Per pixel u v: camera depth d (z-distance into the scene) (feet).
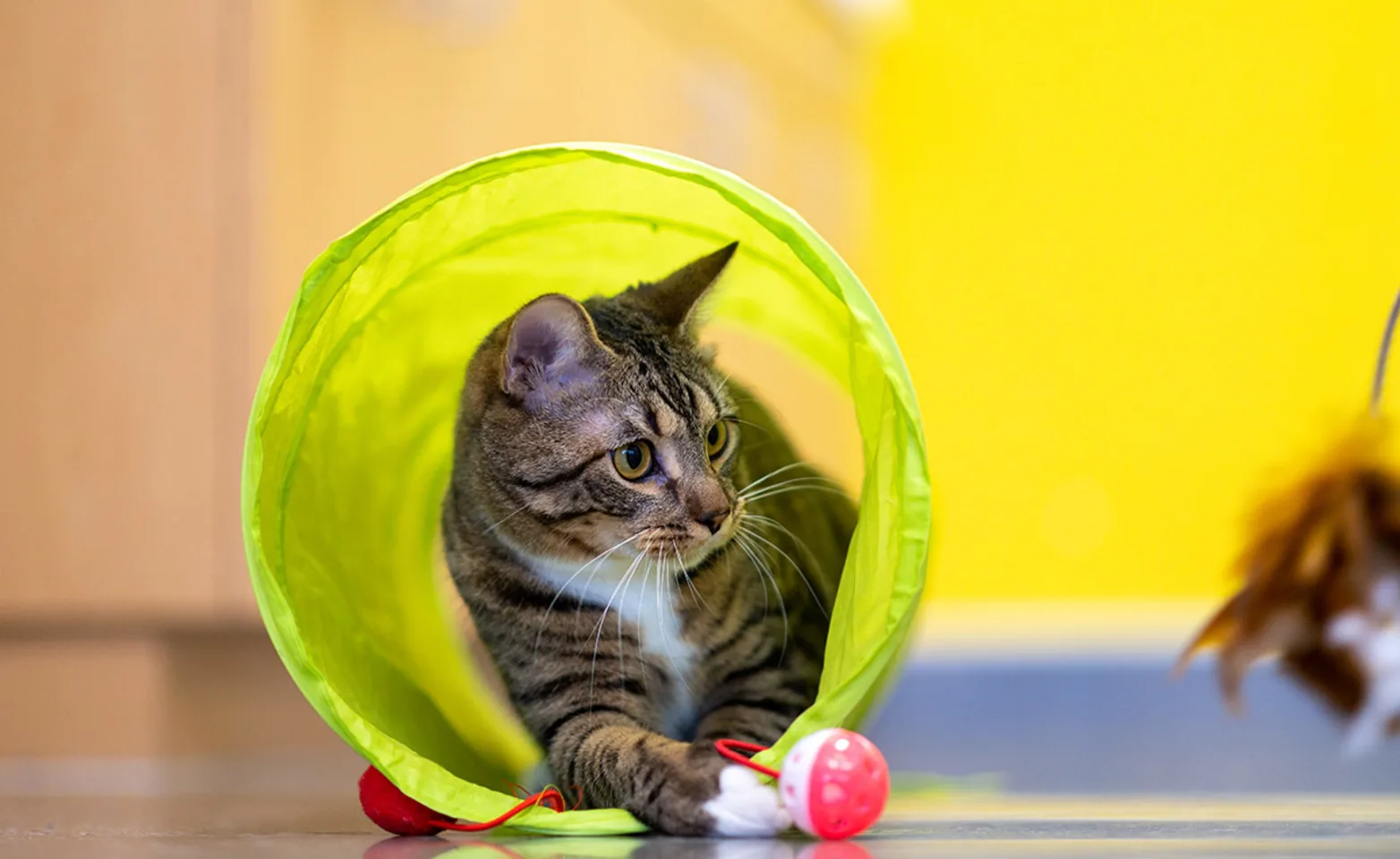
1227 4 18.75
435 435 8.02
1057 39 19.51
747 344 14.32
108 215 10.66
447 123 11.94
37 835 5.57
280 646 5.21
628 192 6.71
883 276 20.27
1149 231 19.36
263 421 5.41
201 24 10.54
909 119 20.16
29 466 10.71
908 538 5.20
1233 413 19.17
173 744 11.23
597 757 5.71
